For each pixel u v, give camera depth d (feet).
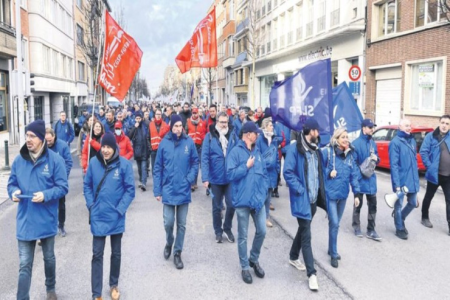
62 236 23.88
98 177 15.87
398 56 63.41
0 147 70.33
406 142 23.07
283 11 109.09
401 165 23.03
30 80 48.49
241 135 17.88
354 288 16.88
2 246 22.29
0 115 72.79
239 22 158.10
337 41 80.74
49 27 100.37
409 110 61.62
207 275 18.26
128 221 26.81
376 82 70.90
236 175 17.08
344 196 19.45
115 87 28.86
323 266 19.17
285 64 110.52
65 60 123.24
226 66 174.40
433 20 56.18
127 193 16.19
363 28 71.05
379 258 20.20
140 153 36.63
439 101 56.85
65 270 18.89
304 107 20.81
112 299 15.96
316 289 16.61
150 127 36.60
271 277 18.02
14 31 67.41
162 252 21.11
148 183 39.81
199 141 39.58
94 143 28.37
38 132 14.82
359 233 23.52
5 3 71.20
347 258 20.20
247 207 17.49
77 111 116.88
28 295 14.83
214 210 22.86
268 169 24.79
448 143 24.22
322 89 20.38
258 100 138.21
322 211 29.07
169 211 19.40
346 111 26.35
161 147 19.21
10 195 14.88
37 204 14.87
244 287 17.02
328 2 83.20
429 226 25.35
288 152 17.53
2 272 18.75
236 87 161.99
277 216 27.81
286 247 21.84
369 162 22.39
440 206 30.60
